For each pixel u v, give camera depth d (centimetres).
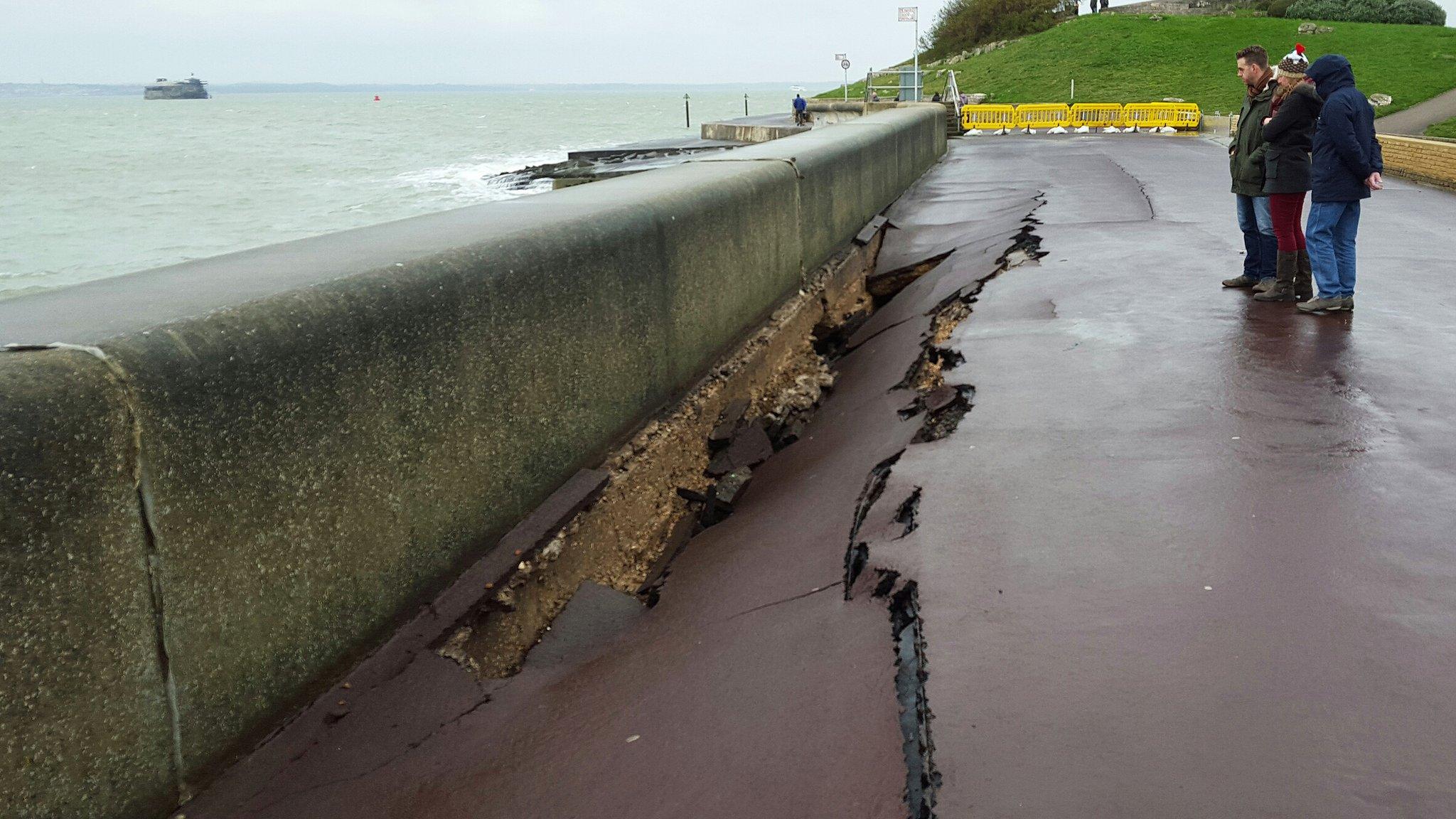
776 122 4669
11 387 196
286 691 271
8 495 192
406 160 5947
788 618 337
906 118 1515
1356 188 626
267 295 266
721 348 608
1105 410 485
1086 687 260
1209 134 3138
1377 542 336
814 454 554
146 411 220
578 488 418
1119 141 2669
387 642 309
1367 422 452
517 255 372
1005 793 223
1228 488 386
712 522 517
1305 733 238
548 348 398
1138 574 321
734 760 259
